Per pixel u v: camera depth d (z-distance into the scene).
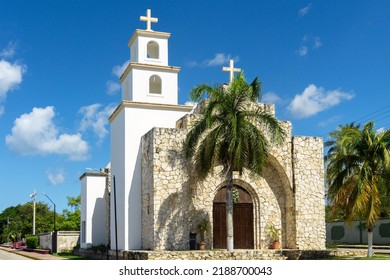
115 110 33.59
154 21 34.94
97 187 40.34
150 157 29.00
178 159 28.78
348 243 48.50
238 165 25.17
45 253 49.44
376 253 29.95
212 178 29.81
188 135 26.17
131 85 33.50
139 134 31.86
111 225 34.25
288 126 31.34
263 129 30.19
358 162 25.08
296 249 29.41
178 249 27.88
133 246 30.17
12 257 45.72
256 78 26.33
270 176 31.30
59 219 90.69
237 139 24.75
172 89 34.16
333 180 25.45
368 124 25.39
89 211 39.81
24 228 99.81
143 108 32.28
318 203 30.86
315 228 30.47
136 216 30.62
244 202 30.81
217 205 30.05
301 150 31.16
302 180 30.75
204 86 25.62
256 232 30.53
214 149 25.52
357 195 24.12
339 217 52.66
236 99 25.86
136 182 31.06
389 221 43.44
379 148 24.56
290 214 30.70
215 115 25.97
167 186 28.30
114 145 34.59
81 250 41.50
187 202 28.62
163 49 34.75
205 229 28.91
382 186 25.16
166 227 27.88
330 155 42.22
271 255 27.61
